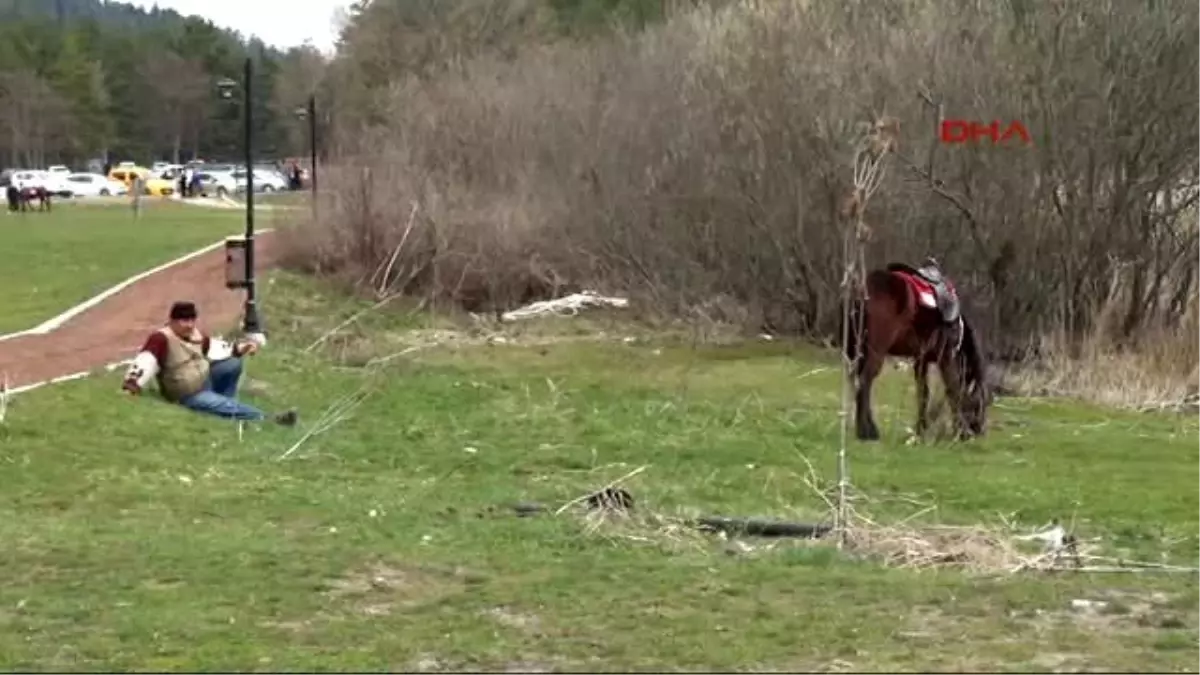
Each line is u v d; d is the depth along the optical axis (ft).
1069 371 71.36
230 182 290.56
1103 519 40.24
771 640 25.43
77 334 73.31
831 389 69.62
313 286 101.91
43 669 22.99
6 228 163.73
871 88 87.35
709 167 96.48
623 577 30.17
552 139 111.14
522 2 182.80
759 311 94.48
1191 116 81.00
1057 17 82.64
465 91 118.73
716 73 97.30
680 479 44.86
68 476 39.70
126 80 377.91
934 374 62.64
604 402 62.69
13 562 29.84
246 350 55.93
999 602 28.71
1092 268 81.92
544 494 40.93
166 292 95.04
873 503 41.24
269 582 28.81
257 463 44.45
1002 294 83.87
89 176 292.61
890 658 24.36
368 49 196.95
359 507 37.83
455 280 102.17
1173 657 24.90
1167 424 61.11
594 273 102.53
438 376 69.77
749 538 35.70
